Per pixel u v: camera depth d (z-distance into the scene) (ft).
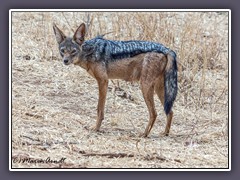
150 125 59.93
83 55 60.64
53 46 74.59
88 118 63.05
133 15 75.36
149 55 59.88
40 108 63.46
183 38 73.15
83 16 79.56
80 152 56.34
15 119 61.11
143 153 56.54
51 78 69.15
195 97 68.90
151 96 59.98
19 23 78.13
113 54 60.44
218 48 75.66
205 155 57.47
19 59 71.77
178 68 71.10
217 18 81.30
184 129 62.69
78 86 68.49
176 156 56.70
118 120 63.05
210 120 64.80
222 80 71.97
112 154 56.18
